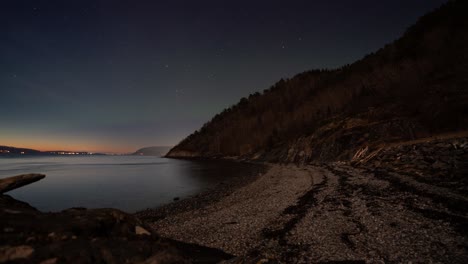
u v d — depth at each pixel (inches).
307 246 437.7
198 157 7057.1
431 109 1648.6
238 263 287.7
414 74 2433.6
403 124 1696.6
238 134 6609.3
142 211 918.4
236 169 2586.1
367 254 385.1
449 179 761.6
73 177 2317.9
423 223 486.9
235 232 546.9
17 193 1434.5
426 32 3368.6
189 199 1090.7
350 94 3636.8
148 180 1969.7
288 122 4736.7
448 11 3314.5
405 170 1008.2
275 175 1660.9
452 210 533.6
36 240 191.2
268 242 473.1
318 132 2497.5
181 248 467.8
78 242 201.9
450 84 1806.1
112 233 250.7
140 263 203.0
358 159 1615.4
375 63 4328.3
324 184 1048.8
